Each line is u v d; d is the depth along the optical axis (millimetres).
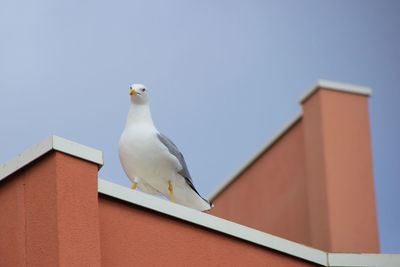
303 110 11383
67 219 5543
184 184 7781
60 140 5688
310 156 11016
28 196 5766
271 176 11945
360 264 7129
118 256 5902
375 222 10461
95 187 5773
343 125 10922
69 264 5445
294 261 6934
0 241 5859
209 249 6402
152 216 6180
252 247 6691
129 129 7543
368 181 10672
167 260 6121
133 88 7645
